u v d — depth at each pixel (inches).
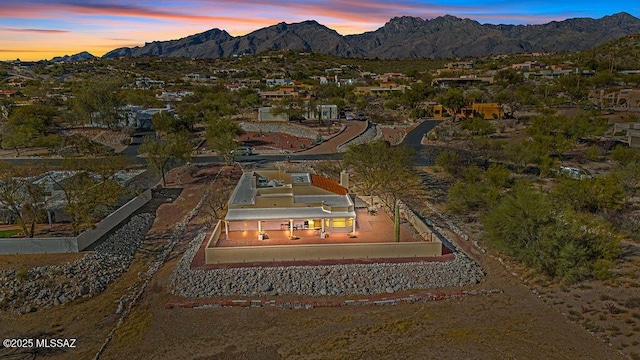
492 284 1443.2
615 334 1133.7
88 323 1257.4
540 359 1061.8
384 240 1692.9
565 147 3029.0
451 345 1128.8
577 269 1397.6
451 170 2714.1
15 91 6953.7
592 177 2279.8
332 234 1740.9
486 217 1726.1
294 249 1553.9
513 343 1126.4
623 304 1262.3
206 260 1539.1
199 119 4872.0
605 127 3469.5
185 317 1272.1
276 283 1422.2
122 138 4030.5
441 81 7741.1
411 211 2103.8
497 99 5196.9
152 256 1704.0
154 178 2726.4
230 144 3107.8
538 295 1359.5
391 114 5575.8
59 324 1252.5
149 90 6934.1
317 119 5034.5
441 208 2192.4
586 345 1104.2
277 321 1250.6
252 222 1752.0
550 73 7460.6
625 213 1925.4
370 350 1115.3
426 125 4827.8
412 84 7027.6
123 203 2140.7
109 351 1126.4
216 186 2556.6
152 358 1100.5
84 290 1412.4
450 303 1334.9
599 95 5689.0
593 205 1940.2
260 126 4709.6
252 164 3110.2
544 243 1459.2
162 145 2800.2
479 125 4065.0
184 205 2255.2
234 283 1422.2
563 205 1819.6
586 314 1237.1
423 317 1261.1
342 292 1391.5
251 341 1162.6
